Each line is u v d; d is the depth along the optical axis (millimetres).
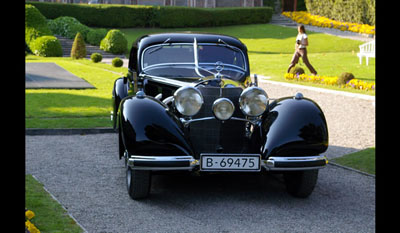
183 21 36312
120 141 5395
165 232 4520
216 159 5062
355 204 5414
